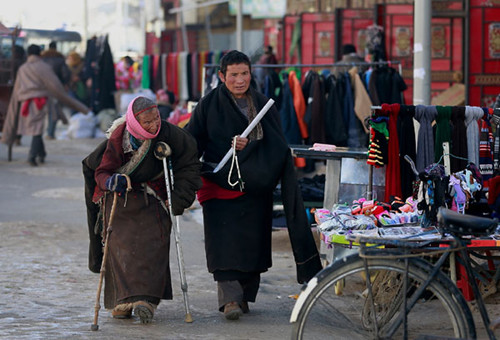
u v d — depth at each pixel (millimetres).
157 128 8680
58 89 25797
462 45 25297
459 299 6934
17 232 15016
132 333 8547
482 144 10070
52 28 43812
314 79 18391
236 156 8930
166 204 8992
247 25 45188
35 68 25625
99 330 8664
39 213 17250
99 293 8703
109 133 9023
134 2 63625
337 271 7090
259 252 9086
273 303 10133
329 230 9117
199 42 51688
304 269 9258
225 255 8961
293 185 9148
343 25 28438
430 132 10039
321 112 18344
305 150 10680
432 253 7109
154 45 49312
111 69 33406
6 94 27188
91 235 9414
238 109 9109
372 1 28172
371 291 7090
